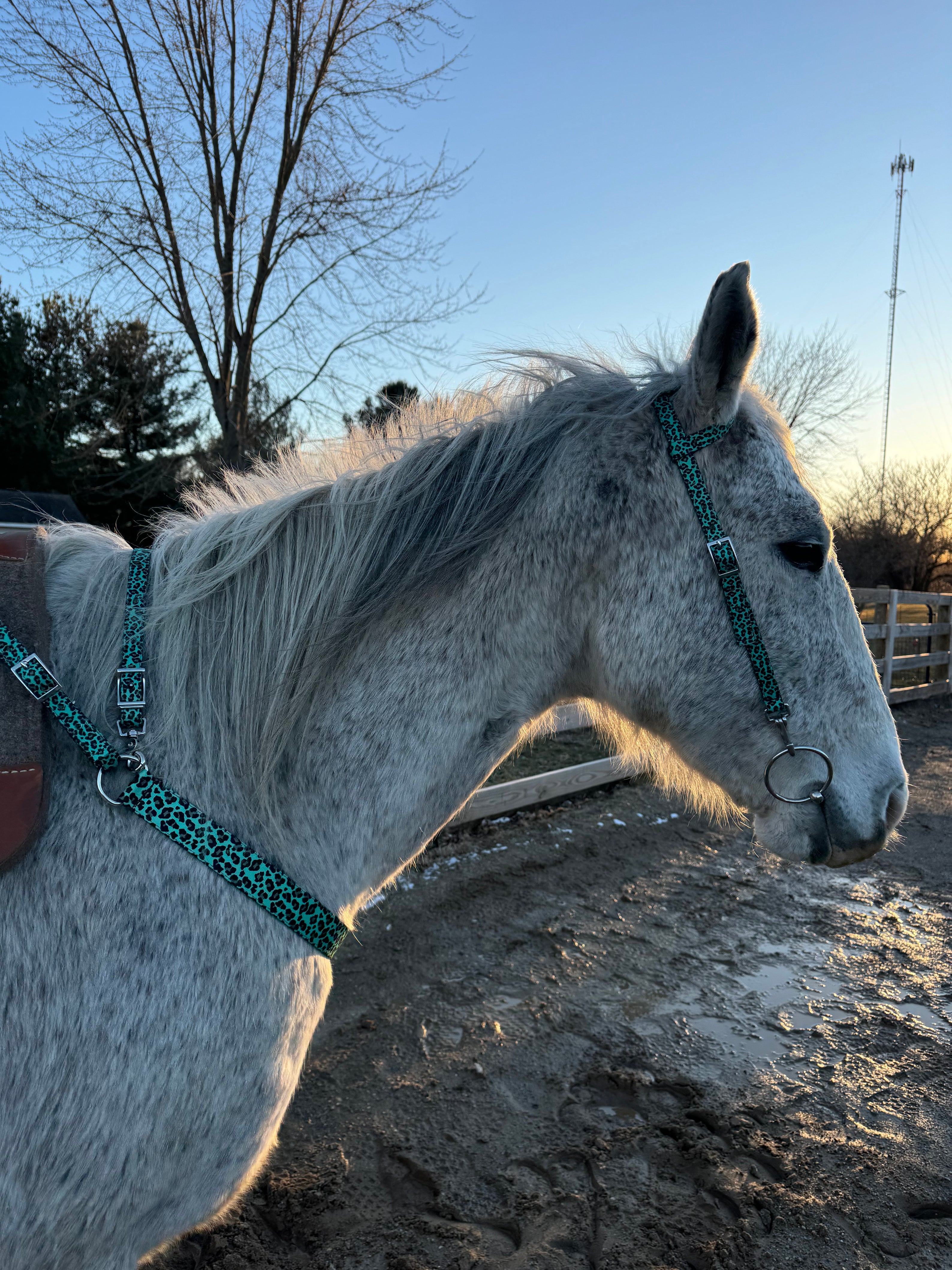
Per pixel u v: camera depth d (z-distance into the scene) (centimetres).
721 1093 221
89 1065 81
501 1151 197
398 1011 255
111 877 86
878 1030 258
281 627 101
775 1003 272
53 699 88
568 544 112
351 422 126
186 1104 85
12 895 82
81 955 83
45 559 103
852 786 117
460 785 113
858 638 122
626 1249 167
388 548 106
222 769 96
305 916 96
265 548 105
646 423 115
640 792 495
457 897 337
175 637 98
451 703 109
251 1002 90
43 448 1058
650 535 112
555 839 410
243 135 773
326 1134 201
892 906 361
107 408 1167
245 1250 166
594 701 134
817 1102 220
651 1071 230
